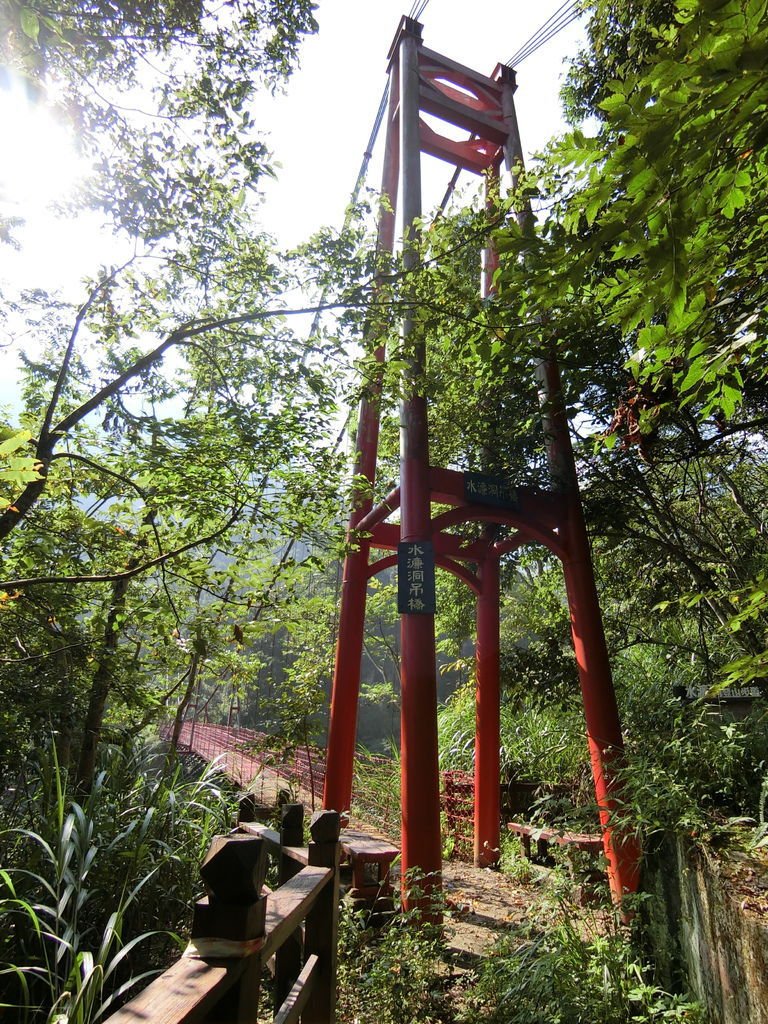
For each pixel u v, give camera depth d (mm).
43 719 5340
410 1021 3400
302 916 1800
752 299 2541
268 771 9383
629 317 1774
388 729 26938
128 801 5238
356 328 5129
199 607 5520
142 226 4352
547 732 8102
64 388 5574
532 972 3295
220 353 5363
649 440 4648
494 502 6625
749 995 2572
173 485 4395
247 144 4277
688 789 3670
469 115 8992
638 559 7914
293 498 4723
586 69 6695
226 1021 1161
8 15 2338
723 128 1432
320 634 8320
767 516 7531
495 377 6141
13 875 4078
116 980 3928
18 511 3902
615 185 1623
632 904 3686
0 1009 3562
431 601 6039
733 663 2102
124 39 3650
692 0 1387
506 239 2012
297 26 4004
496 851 6816
